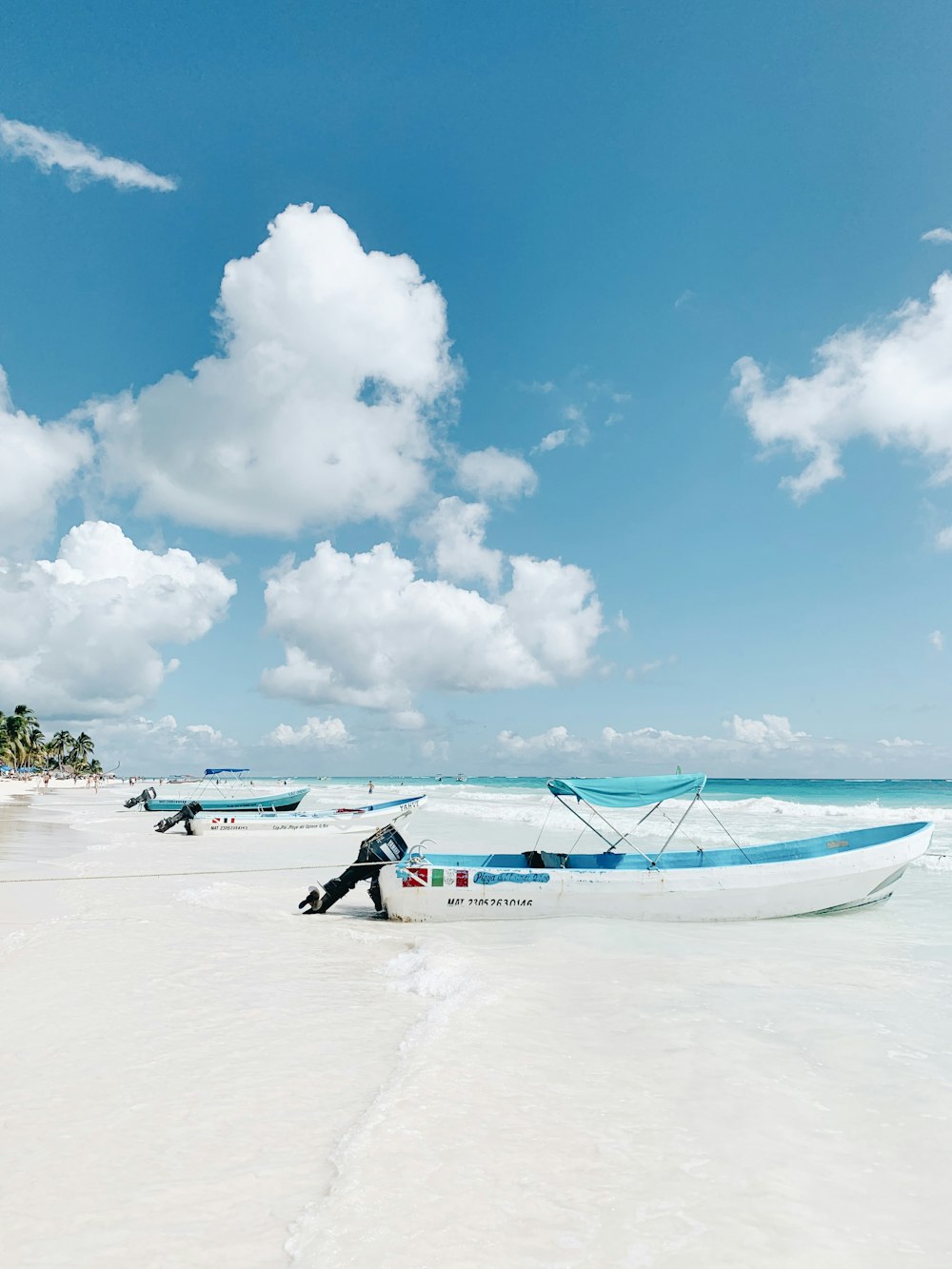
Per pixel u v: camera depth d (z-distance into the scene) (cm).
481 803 6406
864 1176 484
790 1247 408
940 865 2172
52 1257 394
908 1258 400
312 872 2122
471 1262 389
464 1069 647
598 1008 834
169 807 4888
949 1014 817
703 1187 466
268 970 999
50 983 920
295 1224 421
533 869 1405
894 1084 625
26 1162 493
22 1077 634
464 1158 497
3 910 1448
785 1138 533
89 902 1548
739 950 1143
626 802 1424
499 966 1020
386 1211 434
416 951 1105
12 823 4141
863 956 1103
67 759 17950
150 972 978
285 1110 570
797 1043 722
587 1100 590
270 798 4503
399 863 1407
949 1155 511
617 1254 399
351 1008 829
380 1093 599
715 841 3066
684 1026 770
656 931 1288
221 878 1983
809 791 10275
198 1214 433
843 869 1434
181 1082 620
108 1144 516
